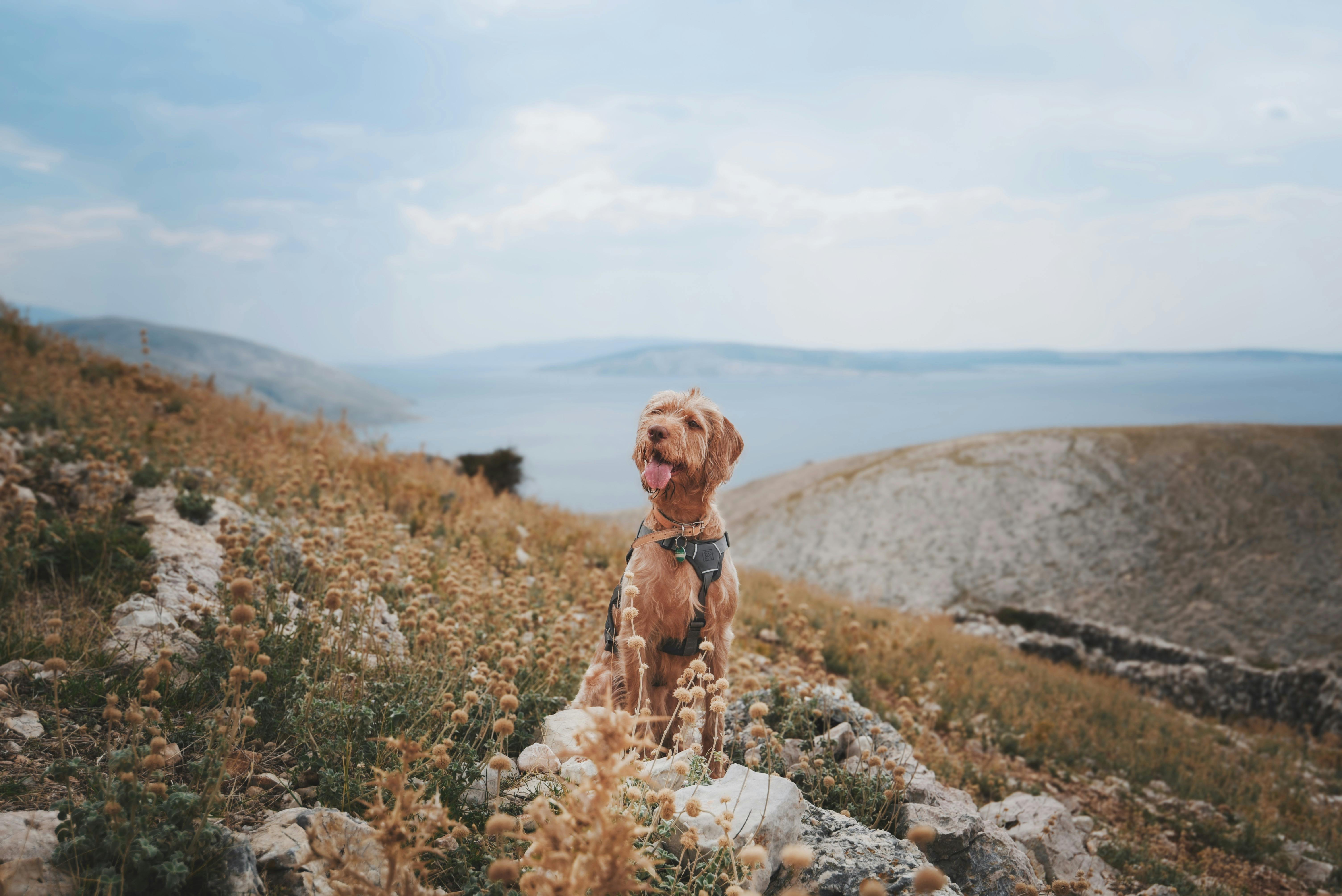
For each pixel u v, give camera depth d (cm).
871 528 4250
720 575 409
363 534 538
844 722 496
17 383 934
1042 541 3662
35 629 383
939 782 520
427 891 225
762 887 274
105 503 559
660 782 310
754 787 305
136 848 219
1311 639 2619
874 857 297
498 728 258
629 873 191
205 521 603
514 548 870
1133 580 3183
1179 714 1673
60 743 278
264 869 236
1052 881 473
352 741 302
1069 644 2300
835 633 1033
